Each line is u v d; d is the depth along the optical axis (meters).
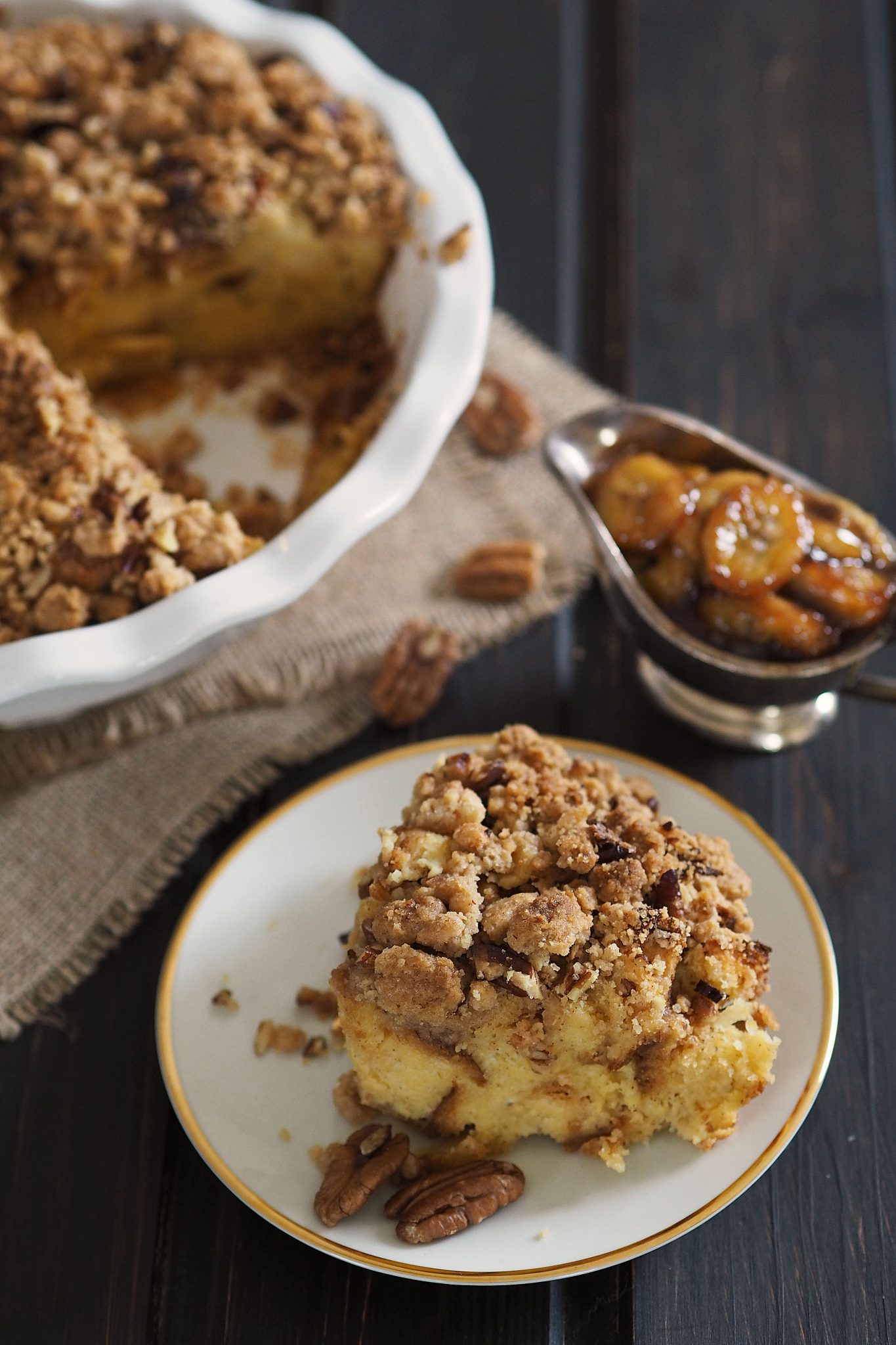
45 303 0.81
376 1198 0.64
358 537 0.70
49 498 0.71
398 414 0.72
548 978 0.63
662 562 0.72
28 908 0.71
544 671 0.76
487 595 0.77
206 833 0.73
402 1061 0.64
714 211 0.87
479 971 0.63
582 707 0.75
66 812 0.73
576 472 0.73
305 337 0.85
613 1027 0.63
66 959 0.71
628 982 0.63
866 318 0.84
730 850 0.68
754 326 0.84
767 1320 0.64
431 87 0.91
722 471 0.74
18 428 0.73
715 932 0.64
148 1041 0.69
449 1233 0.63
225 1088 0.66
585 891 0.64
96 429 0.73
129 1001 0.70
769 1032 0.65
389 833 0.65
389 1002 0.63
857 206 0.88
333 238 0.81
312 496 0.79
